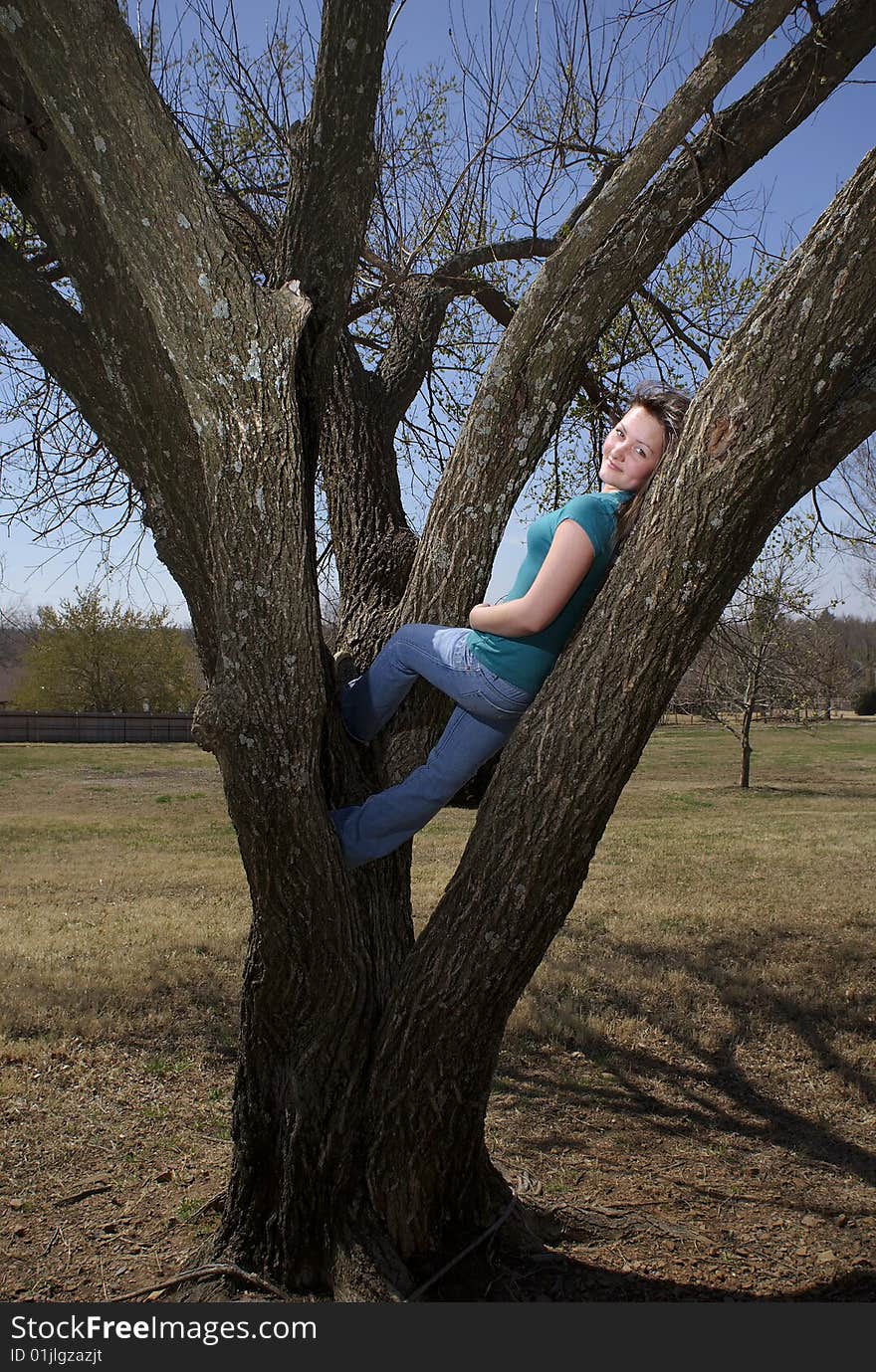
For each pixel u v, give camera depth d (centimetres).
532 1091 591
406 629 288
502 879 274
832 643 2027
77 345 277
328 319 299
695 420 238
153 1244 393
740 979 792
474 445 294
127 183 220
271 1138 340
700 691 2323
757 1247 413
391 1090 316
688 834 1644
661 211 302
